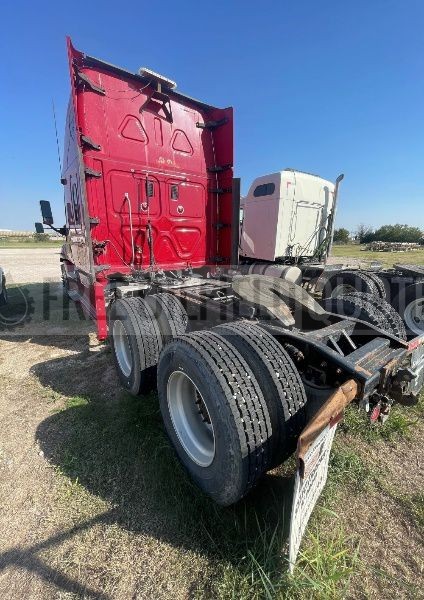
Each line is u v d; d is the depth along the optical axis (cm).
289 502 210
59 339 556
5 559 179
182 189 529
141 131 474
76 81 411
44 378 403
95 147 429
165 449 258
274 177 790
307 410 219
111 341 380
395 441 274
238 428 176
